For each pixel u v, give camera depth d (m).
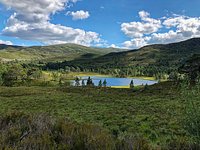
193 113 7.43
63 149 5.08
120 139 5.74
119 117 23.97
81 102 46.22
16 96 67.38
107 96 62.78
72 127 6.34
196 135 7.32
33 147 4.99
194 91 7.81
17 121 6.96
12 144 5.14
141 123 19.59
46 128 6.28
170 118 21.12
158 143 12.90
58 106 39.34
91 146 5.18
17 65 172.25
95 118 24.25
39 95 67.25
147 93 65.81
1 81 136.88
